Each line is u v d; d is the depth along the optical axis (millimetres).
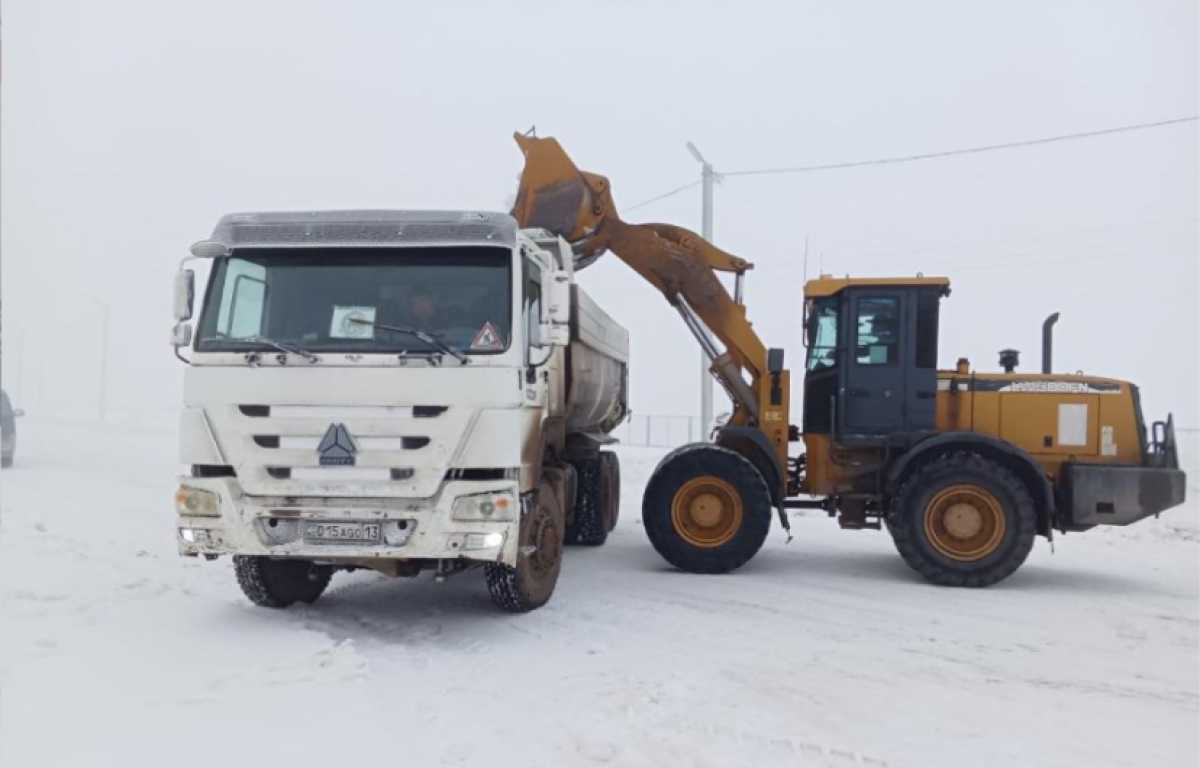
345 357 6023
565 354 8438
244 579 6848
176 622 6344
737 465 9117
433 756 4203
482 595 7875
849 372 9219
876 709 5113
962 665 6020
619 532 12422
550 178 9352
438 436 5953
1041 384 9055
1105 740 4688
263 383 6047
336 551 5941
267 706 4719
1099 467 8672
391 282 6254
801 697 5293
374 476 5941
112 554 8906
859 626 7027
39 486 15312
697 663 5930
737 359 9992
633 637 6570
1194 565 9930
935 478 8570
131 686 4914
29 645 5543
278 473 6023
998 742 4629
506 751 4297
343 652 5633
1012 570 8422
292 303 6266
